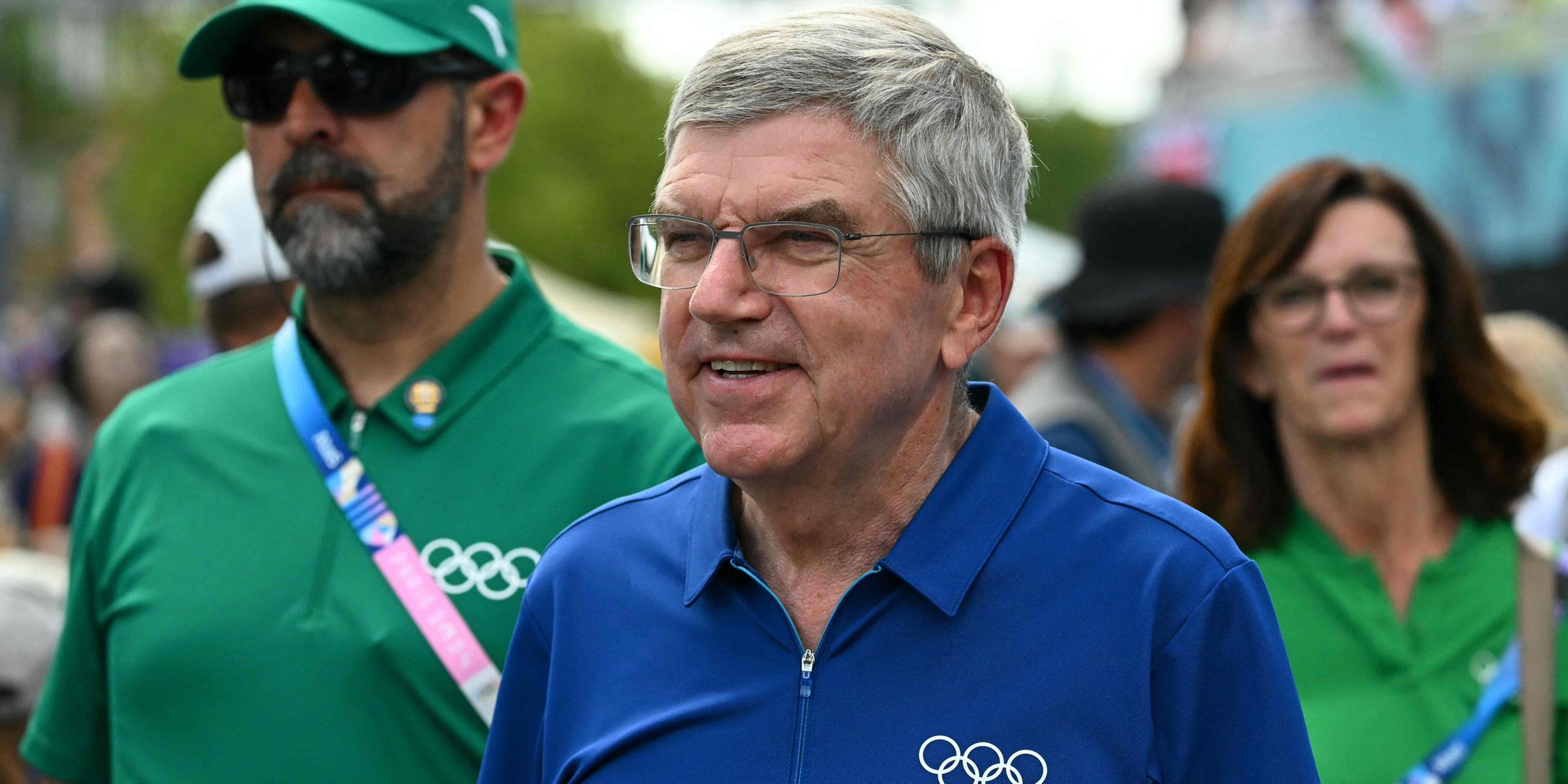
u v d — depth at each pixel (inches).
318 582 193.2
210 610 193.6
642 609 154.5
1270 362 227.3
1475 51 778.8
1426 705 208.4
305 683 187.9
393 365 209.8
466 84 211.5
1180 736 139.0
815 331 138.7
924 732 138.3
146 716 193.8
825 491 147.1
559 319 215.2
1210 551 142.5
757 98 139.2
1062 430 291.6
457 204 210.1
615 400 203.3
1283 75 898.7
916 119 140.2
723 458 141.5
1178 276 310.5
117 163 2135.8
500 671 187.2
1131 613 140.2
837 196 137.7
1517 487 222.5
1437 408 225.8
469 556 192.2
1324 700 214.1
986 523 145.7
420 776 185.5
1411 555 222.5
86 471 218.8
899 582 143.8
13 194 2928.2
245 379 213.6
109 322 594.2
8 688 247.4
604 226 2384.4
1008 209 149.8
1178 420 331.9
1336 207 223.3
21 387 899.4
